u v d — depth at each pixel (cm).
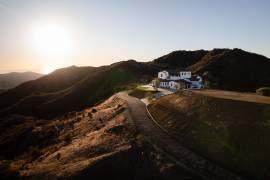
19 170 3734
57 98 13262
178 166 2903
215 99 4384
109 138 3950
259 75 15288
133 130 4078
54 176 3147
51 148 4816
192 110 4409
